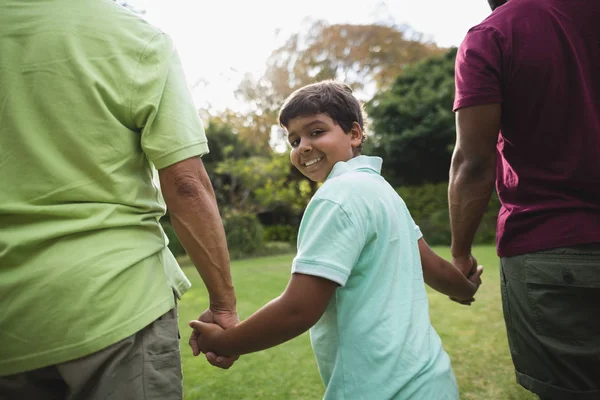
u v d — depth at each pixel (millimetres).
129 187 1180
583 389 1346
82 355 1084
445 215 15031
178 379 1213
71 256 1097
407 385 1117
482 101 1478
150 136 1183
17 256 1092
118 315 1113
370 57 23297
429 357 1169
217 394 2658
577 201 1382
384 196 1256
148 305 1164
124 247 1151
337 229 1150
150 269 1198
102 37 1154
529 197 1453
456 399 1186
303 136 1381
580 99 1385
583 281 1320
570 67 1396
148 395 1141
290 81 21703
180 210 1207
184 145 1198
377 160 1365
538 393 1445
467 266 1701
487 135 1510
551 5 1440
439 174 17750
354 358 1149
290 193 15906
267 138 19703
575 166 1378
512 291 1488
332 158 1372
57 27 1139
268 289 6422
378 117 18188
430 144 17125
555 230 1379
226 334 1264
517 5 1482
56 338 1082
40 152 1113
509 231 1479
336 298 1207
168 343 1202
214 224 1230
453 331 3809
